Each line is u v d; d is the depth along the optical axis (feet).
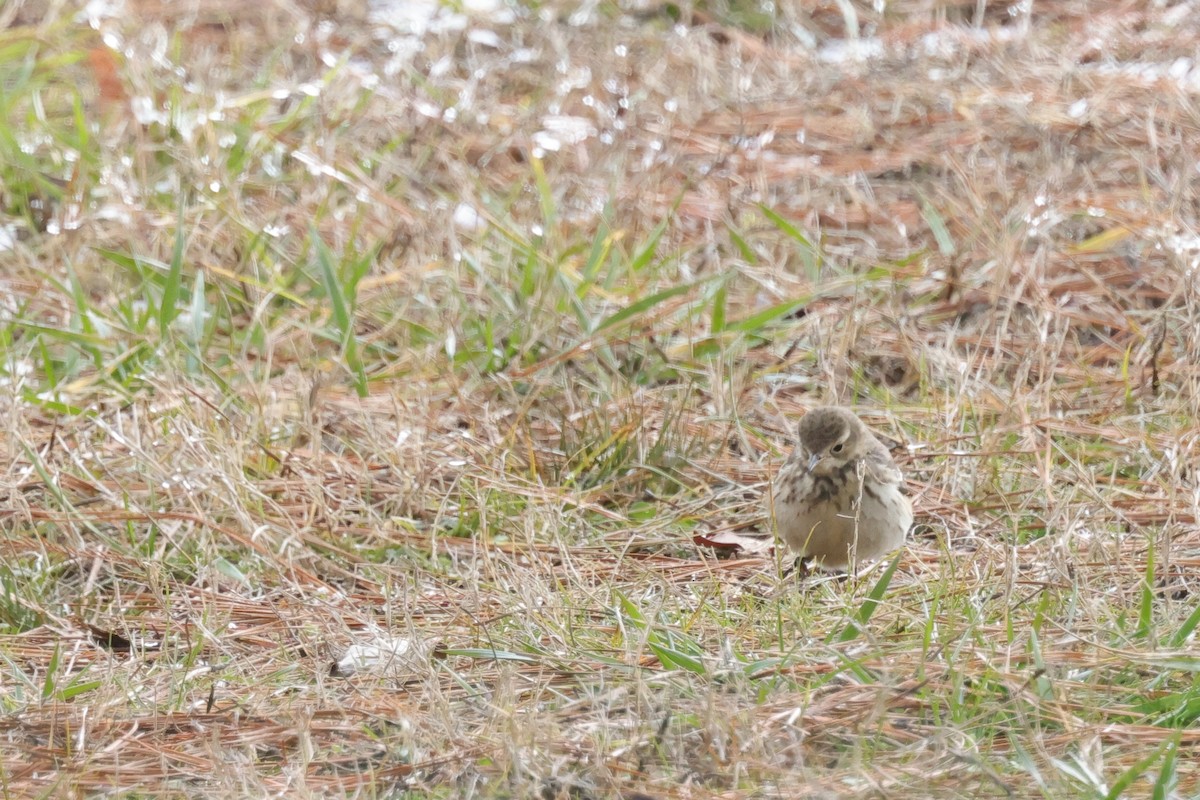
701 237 52.95
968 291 48.24
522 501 38.68
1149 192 53.42
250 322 47.26
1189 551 34.40
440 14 72.28
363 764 26.78
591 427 41.98
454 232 50.01
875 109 62.90
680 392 43.91
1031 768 24.34
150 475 38.34
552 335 45.44
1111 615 30.14
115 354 44.91
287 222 52.80
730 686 28.04
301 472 39.47
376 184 54.90
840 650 29.43
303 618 33.47
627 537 37.50
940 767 25.04
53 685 29.63
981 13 70.49
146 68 61.67
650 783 25.03
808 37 69.97
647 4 73.67
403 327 46.70
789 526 35.06
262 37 69.92
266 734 27.78
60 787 25.66
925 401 42.73
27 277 49.49
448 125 60.49
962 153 58.23
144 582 35.55
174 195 53.83
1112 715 26.78
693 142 60.34
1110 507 35.19
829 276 50.16
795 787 24.57
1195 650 28.35
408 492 38.70
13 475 38.83
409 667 29.94
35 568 35.83
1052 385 43.01
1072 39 68.74
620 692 27.45
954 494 38.78
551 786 24.73
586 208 54.44
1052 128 58.39
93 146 56.44
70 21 66.13
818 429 34.42
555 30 69.31
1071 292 48.67
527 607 31.63
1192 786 25.08
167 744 27.76
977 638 29.01
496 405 43.52
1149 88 62.08
